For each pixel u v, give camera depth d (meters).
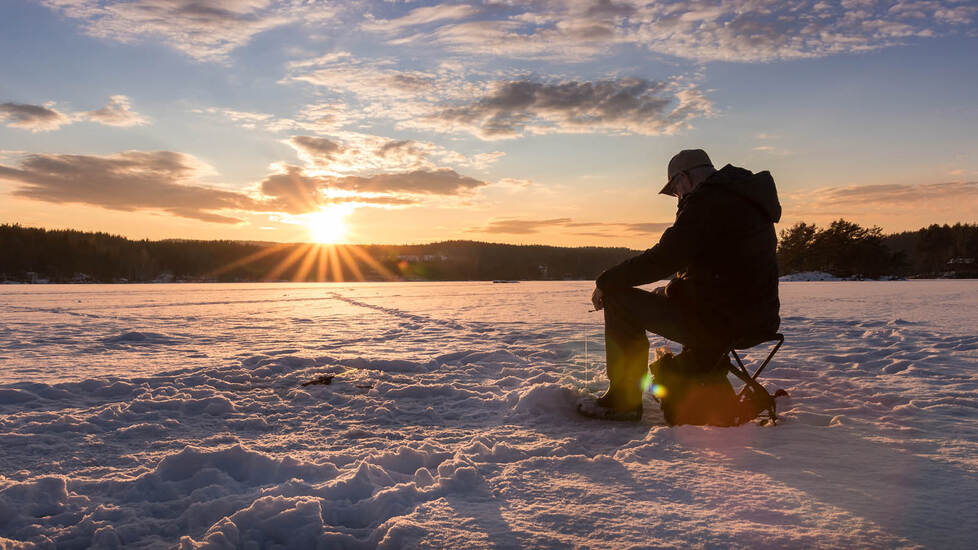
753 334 2.37
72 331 8.09
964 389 3.29
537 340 6.44
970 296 17.67
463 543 1.27
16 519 1.47
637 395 2.64
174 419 2.69
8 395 3.16
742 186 2.25
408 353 5.39
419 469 1.78
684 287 2.38
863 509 1.43
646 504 1.49
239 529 1.40
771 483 1.63
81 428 2.51
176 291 32.28
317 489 1.63
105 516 1.50
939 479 1.65
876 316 9.55
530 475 1.75
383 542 1.29
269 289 37.72
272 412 2.89
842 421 2.42
